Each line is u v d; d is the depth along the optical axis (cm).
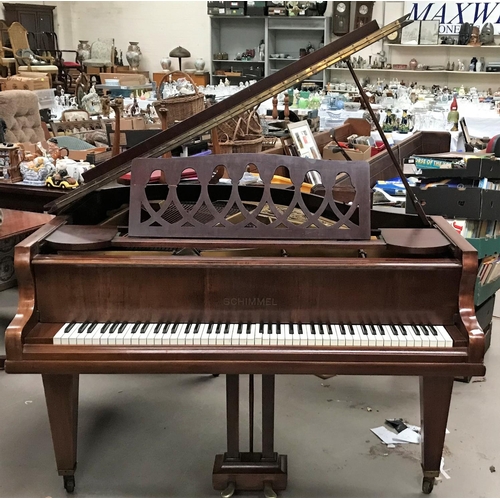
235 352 184
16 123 512
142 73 1125
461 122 530
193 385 299
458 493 223
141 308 196
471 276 189
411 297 194
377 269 192
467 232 295
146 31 1189
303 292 194
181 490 223
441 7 966
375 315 195
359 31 201
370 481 229
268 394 212
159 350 184
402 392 293
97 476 230
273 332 189
